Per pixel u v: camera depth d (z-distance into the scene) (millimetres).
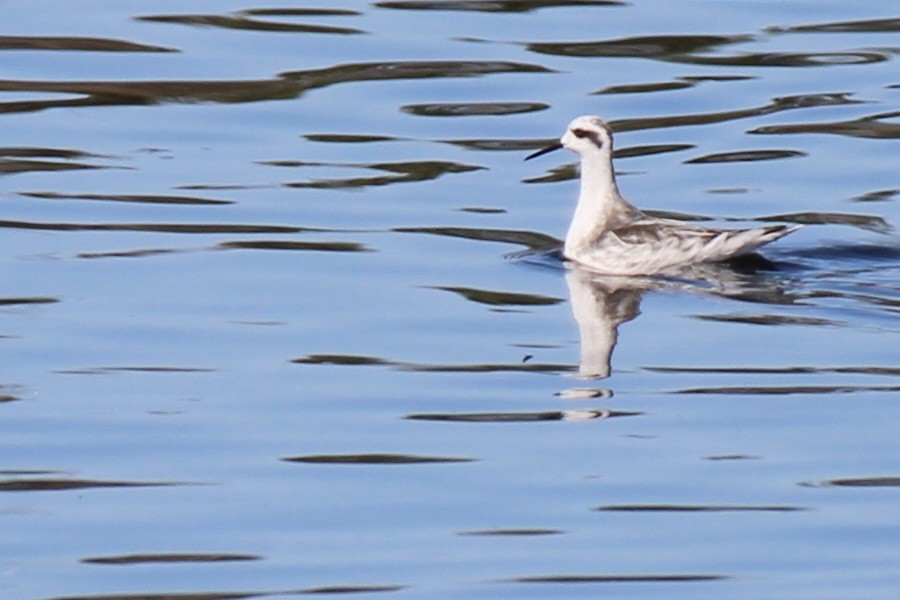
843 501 14000
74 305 18109
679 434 15219
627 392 16109
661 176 22875
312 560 13133
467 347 17203
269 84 25844
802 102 25359
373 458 14805
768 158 23422
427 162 23250
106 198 21625
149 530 13578
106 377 16375
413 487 14289
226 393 16062
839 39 27922
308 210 21406
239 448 14984
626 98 25438
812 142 23922
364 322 17828
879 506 13914
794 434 15203
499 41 27531
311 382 16312
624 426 15383
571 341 17359
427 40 27547
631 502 14031
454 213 21500
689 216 21453
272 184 22312
